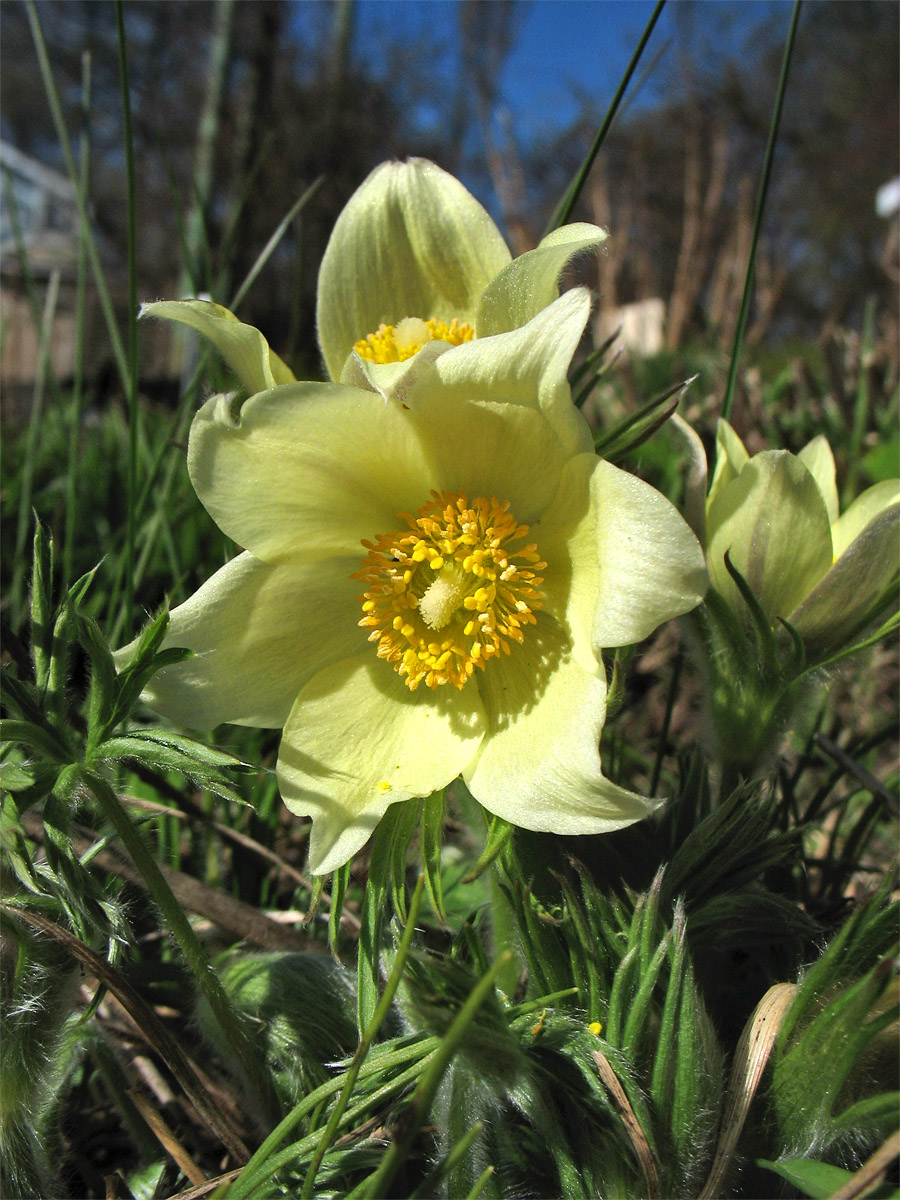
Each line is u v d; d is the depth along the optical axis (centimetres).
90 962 10
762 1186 11
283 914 15
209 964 11
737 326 16
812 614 12
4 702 10
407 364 11
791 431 31
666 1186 10
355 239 15
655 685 23
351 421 12
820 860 15
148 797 17
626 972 11
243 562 12
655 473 26
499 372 11
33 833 13
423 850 11
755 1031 11
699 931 12
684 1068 10
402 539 13
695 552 10
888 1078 11
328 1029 12
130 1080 12
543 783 11
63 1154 12
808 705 13
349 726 12
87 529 27
